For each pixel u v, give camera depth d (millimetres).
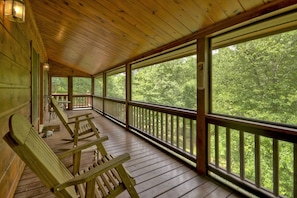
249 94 2381
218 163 2211
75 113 7727
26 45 2580
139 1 2074
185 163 2619
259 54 2297
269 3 1581
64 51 5793
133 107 4539
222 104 2664
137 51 3779
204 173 2277
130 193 1287
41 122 5023
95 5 2426
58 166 1395
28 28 2785
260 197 1739
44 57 6133
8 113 1587
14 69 1817
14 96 1807
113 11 2453
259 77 2299
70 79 8906
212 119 2207
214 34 2160
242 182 1895
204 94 2297
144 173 2312
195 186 2031
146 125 3877
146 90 5578
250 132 1817
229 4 1723
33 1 2801
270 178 2465
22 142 933
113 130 4730
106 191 1337
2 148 1425
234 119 1978
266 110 2199
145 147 3357
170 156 2908
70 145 3314
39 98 4559
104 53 4672
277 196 1642
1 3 1427
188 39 2498
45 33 4289
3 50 1455
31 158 967
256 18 1703
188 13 2027
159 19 2336
